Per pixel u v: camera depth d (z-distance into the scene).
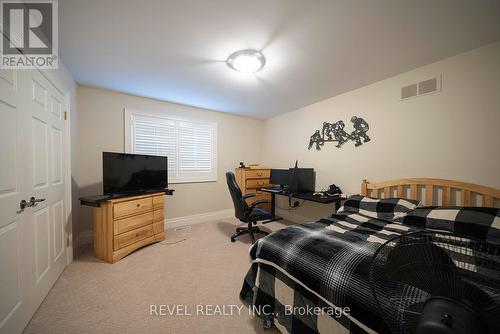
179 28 1.52
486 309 0.45
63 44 1.71
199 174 3.65
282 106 3.49
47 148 1.63
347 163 2.82
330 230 1.56
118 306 1.47
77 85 2.55
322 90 2.74
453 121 1.90
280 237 1.42
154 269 1.99
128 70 2.18
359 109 2.66
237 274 1.92
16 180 1.20
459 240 0.53
